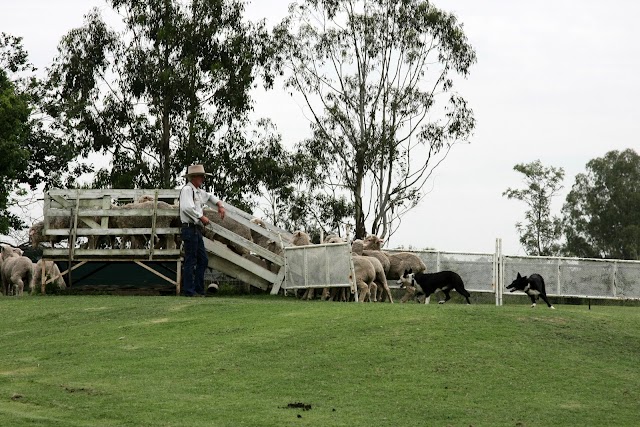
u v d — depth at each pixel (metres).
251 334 16.31
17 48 47.19
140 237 27.06
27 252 33.75
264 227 27.09
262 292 26.73
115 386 13.23
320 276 23.31
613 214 69.31
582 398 13.12
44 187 47.12
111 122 46.59
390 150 49.25
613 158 70.94
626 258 69.50
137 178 46.41
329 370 14.08
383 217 50.47
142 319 18.47
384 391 13.10
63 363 14.89
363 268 22.95
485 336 15.92
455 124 49.47
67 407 12.11
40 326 18.41
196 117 46.00
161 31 45.66
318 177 48.84
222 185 46.34
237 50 46.66
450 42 48.88
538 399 12.98
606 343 16.25
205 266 23.62
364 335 15.88
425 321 16.80
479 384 13.55
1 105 40.19
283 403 12.47
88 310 19.69
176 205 25.94
